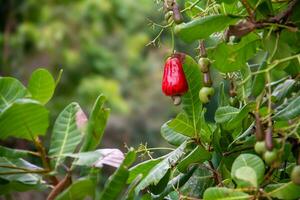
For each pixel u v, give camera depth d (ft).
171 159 4.91
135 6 22.13
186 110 4.99
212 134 5.01
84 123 4.59
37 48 20.04
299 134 4.63
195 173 5.20
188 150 5.20
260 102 4.74
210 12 5.35
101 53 21.83
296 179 4.20
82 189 4.29
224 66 4.73
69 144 4.56
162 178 5.01
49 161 4.50
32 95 4.65
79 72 21.17
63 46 20.77
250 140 4.91
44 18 19.84
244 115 4.87
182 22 4.83
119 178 4.33
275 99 5.08
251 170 4.21
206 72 4.83
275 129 4.51
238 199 4.29
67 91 20.81
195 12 5.34
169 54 5.08
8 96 4.49
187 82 4.94
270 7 4.63
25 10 18.81
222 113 4.93
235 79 5.42
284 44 4.68
